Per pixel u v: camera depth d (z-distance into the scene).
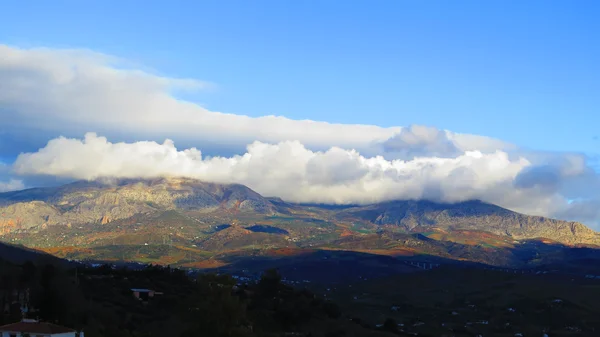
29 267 134.25
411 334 186.00
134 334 117.50
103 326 121.38
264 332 147.00
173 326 125.44
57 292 127.19
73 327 114.62
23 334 95.31
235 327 108.19
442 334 196.25
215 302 107.94
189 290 190.88
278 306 180.50
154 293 170.00
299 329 168.38
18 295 125.44
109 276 184.00
